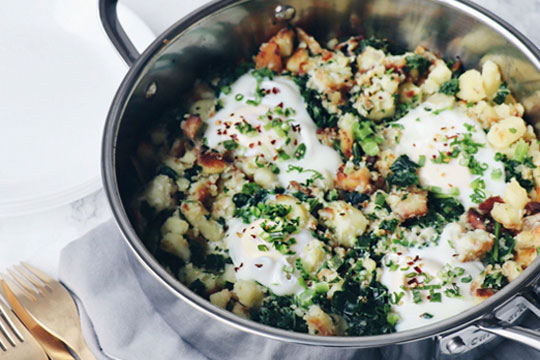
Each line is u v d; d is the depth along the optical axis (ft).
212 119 1.89
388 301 1.66
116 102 1.68
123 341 1.75
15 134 1.97
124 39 1.75
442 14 1.85
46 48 2.08
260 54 1.94
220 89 1.94
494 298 1.43
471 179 1.79
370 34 1.99
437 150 1.82
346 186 1.79
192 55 1.88
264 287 1.69
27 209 1.86
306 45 1.97
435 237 1.72
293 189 1.79
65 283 1.82
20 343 1.73
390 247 1.72
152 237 1.76
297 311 1.65
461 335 1.48
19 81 2.04
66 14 2.09
